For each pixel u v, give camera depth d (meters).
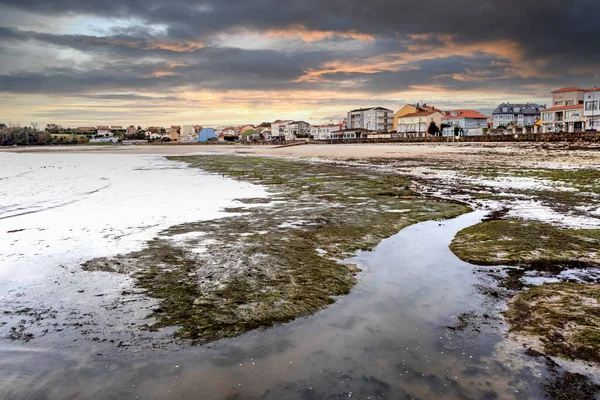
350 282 6.86
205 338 4.95
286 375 4.14
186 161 47.12
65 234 10.40
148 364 4.38
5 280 7.04
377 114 132.00
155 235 10.25
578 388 3.80
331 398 3.75
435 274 7.23
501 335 4.90
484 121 108.56
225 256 8.37
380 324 5.28
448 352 4.54
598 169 24.91
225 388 3.93
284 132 160.88
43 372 4.25
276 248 8.98
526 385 3.88
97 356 4.55
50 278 7.12
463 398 3.71
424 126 109.94
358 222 11.80
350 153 56.66
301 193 18.23
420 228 10.99
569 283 6.49
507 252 8.32
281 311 5.71
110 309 5.81
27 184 22.23
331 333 5.05
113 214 13.12
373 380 4.02
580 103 79.19
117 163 44.28
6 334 5.10
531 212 12.85
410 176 25.33
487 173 25.45
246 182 23.08
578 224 10.82
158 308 5.83
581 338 4.65
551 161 32.19
